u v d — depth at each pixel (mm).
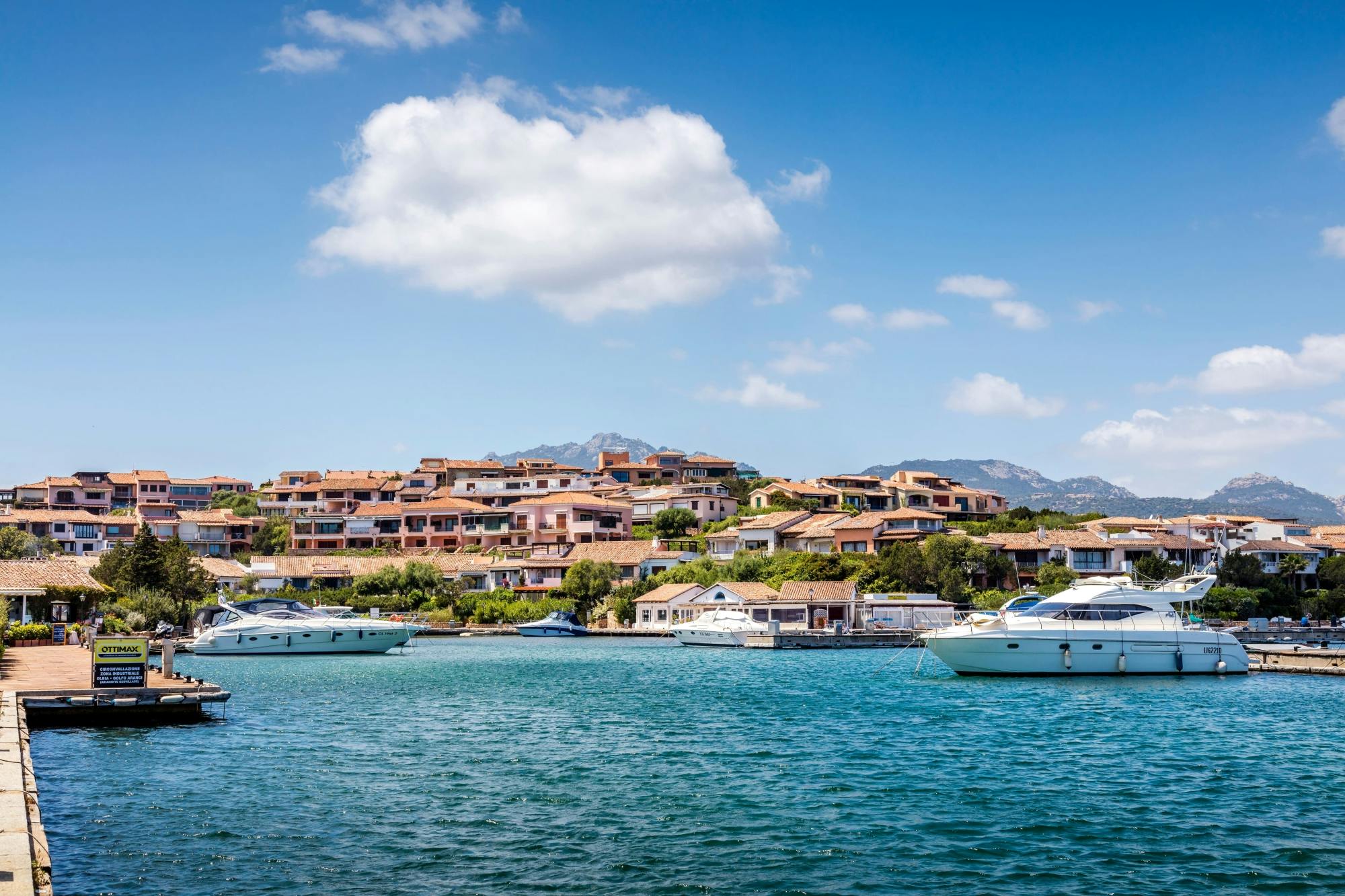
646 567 131875
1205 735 39375
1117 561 123562
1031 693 53812
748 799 28359
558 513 153000
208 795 28328
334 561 138000
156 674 47719
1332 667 64688
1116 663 61469
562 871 21906
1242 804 27922
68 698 38250
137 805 27031
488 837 24391
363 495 183500
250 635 82562
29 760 27344
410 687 56688
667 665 74062
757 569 123312
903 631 97688
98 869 21703
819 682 60156
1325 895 20766
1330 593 118562
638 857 22906
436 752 35125
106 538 157250
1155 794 29094
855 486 172375
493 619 122688
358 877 21391
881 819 26219
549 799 28203
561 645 98938
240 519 173375
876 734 39438
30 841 18562
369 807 27203
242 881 21062
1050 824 25750
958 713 45562
